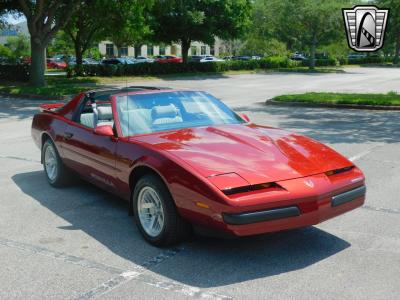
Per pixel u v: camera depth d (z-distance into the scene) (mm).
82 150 5750
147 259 4262
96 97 6117
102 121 5652
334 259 4172
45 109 7164
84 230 5055
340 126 12172
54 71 49688
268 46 61938
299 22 51656
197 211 3998
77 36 35656
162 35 40219
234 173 4027
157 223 4555
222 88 27922
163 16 38312
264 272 3939
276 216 3865
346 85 29734
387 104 15961
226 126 5301
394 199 5926
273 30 56781
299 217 3953
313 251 4359
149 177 4469
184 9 38031
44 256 4371
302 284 3709
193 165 4129
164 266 4102
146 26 35219
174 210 4305
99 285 3773
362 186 4477
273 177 4027
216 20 39719
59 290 3705
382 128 11766
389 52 84750
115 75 36375
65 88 24281
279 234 4789
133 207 4781
